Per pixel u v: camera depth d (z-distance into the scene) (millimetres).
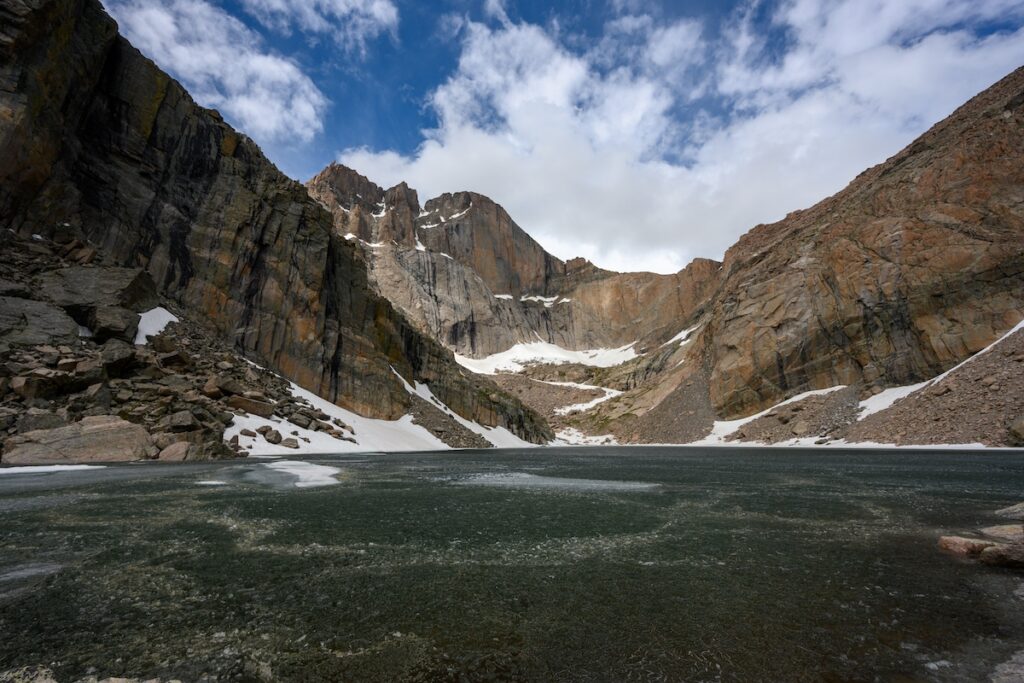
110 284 44031
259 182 67125
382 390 73750
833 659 6410
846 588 9211
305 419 51312
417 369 96188
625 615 7918
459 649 6688
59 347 36375
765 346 96312
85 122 50344
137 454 32000
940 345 68188
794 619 7766
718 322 116188
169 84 59000
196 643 6785
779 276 101562
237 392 46594
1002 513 16062
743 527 14508
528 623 7586
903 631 7301
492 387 126375
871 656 6492
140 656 6387
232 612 7891
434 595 8766
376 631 7254
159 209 55156
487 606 8273
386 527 14109
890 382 74062
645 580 9664
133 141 54344
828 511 17047
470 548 11969
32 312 37375
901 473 28391
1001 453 40188
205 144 62250
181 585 9086
